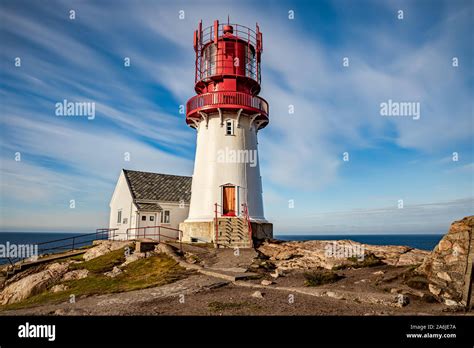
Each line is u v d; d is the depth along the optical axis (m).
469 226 12.05
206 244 23.73
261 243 23.81
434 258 12.52
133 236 31.97
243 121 27.80
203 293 12.63
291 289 12.80
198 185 27.28
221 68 27.67
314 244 21.84
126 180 35.19
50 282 20.22
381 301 10.80
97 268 20.75
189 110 28.36
